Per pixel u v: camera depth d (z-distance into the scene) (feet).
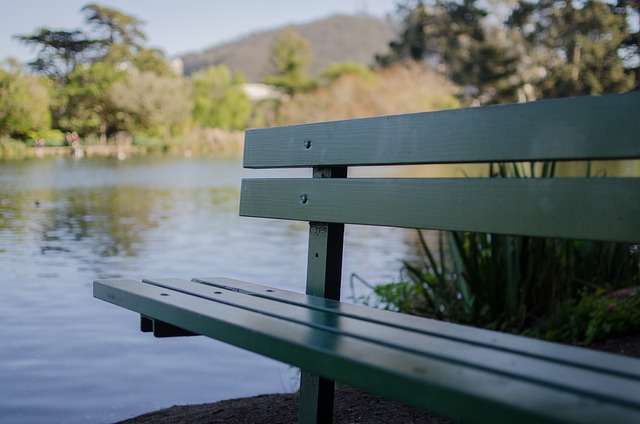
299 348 3.73
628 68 42.80
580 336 9.74
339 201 5.52
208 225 28.37
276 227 28.17
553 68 96.02
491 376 3.10
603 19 84.79
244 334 4.19
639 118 3.64
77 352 10.74
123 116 112.47
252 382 9.64
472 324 10.88
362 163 5.32
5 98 90.22
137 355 10.66
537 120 4.13
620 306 9.80
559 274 11.11
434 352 3.47
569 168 34.37
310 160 5.87
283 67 159.02
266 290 5.70
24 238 23.29
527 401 2.74
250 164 6.63
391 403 6.95
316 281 5.87
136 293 5.52
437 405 2.95
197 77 146.51
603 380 3.01
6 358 10.37
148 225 27.89
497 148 4.35
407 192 4.92
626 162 34.73
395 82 112.78
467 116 4.54
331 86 118.11
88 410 8.45
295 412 6.88
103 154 107.04
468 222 4.47
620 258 12.65
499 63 103.60
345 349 3.60
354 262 19.76
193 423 6.82
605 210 3.75
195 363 10.41
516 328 10.53
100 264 18.52
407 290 11.62
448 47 111.75
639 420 2.53
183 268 18.31
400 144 5.01
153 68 125.90
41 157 91.56
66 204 35.91
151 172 67.10
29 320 12.46
